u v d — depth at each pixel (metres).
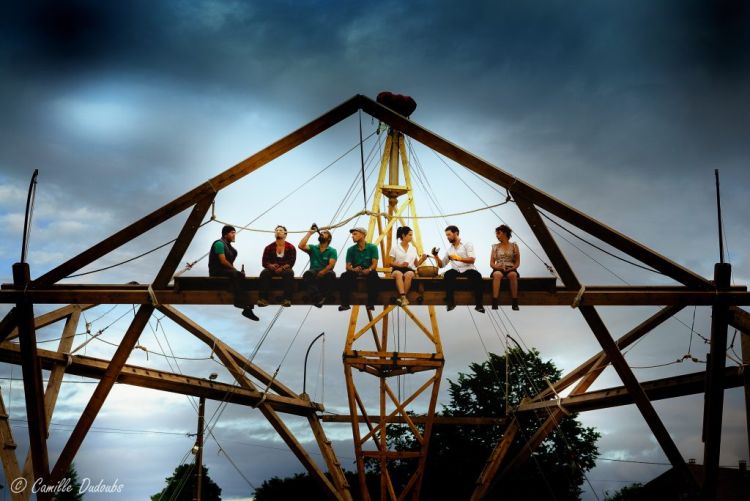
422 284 21.02
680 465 22.98
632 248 20.95
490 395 45.16
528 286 20.94
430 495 44.16
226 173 20.95
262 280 20.73
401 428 46.38
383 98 31.61
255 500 47.09
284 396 33.06
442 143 21.11
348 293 20.92
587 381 32.06
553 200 20.94
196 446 30.09
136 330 21.83
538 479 42.78
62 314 28.02
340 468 33.50
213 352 30.86
